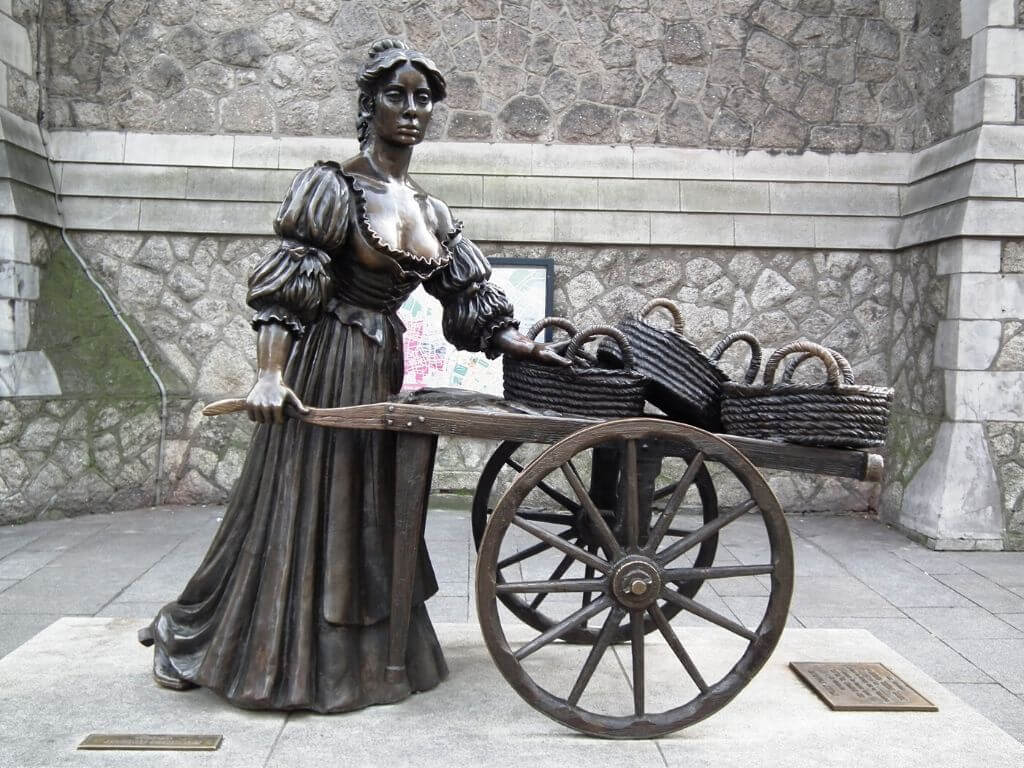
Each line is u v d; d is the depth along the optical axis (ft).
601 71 19.20
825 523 18.76
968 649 11.73
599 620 11.21
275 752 6.87
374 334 7.77
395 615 7.55
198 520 17.58
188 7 18.94
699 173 19.25
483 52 19.12
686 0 19.16
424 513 8.08
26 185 17.57
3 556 14.88
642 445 8.10
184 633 8.07
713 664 9.00
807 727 7.61
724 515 7.34
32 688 7.92
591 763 6.89
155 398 18.67
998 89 16.80
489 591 7.07
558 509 18.70
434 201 8.35
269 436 7.75
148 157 18.95
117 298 19.07
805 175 19.33
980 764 6.99
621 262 19.22
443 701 7.91
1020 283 16.75
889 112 19.38
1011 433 16.85
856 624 12.65
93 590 13.24
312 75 19.06
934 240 17.57
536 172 19.11
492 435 7.31
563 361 7.79
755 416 7.57
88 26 18.90
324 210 7.26
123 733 7.09
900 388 19.12
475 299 8.34
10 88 17.58
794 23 19.25
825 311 19.47
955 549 16.53
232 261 19.08
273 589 7.52
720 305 19.36
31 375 17.22
